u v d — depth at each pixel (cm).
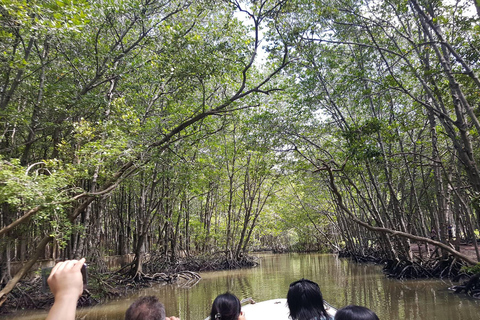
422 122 1788
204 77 1420
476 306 1215
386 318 1109
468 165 1305
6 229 926
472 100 1353
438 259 1934
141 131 1522
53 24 909
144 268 2664
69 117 1577
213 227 4025
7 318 1376
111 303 1678
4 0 862
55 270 171
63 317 151
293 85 2089
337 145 2222
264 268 3153
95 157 1153
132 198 2961
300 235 5869
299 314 369
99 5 1352
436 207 2506
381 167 2103
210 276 2716
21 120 1394
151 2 1600
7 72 1395
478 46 1233
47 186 967
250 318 786
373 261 3234
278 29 1420
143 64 1600
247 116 2562
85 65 1606
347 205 3666
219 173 2975
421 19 1360
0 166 916
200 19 1706
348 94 1919
